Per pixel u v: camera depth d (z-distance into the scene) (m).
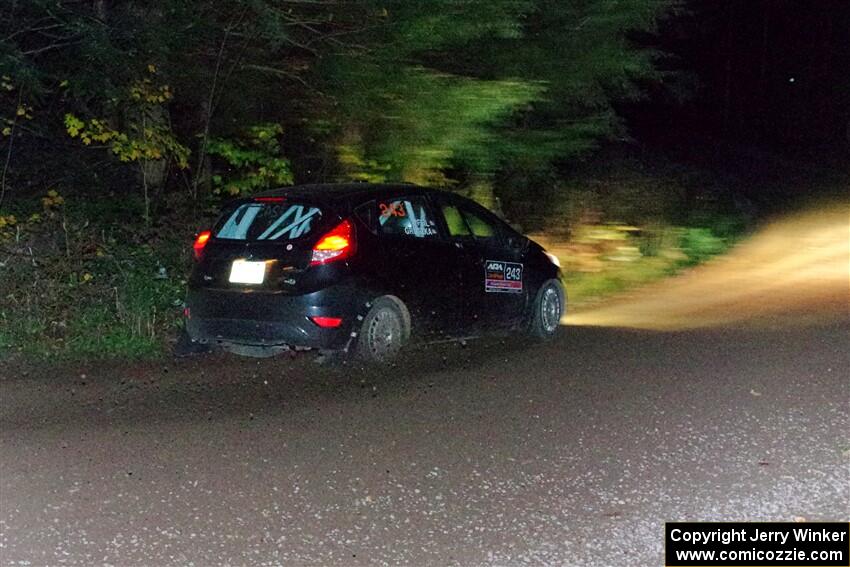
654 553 5.50
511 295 10.91
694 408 8.29
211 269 9.61
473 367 9.87
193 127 14.50
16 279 11.25
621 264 16.09
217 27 13.18
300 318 9.20
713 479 6.60
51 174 14.07
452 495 6.35
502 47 14.13
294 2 13.18
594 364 9.95
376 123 13.88
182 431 7.70
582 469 6.81
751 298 14.43
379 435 7.60
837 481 6.54
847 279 16.39
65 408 8.36
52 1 12.12
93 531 5.78
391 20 13.23
